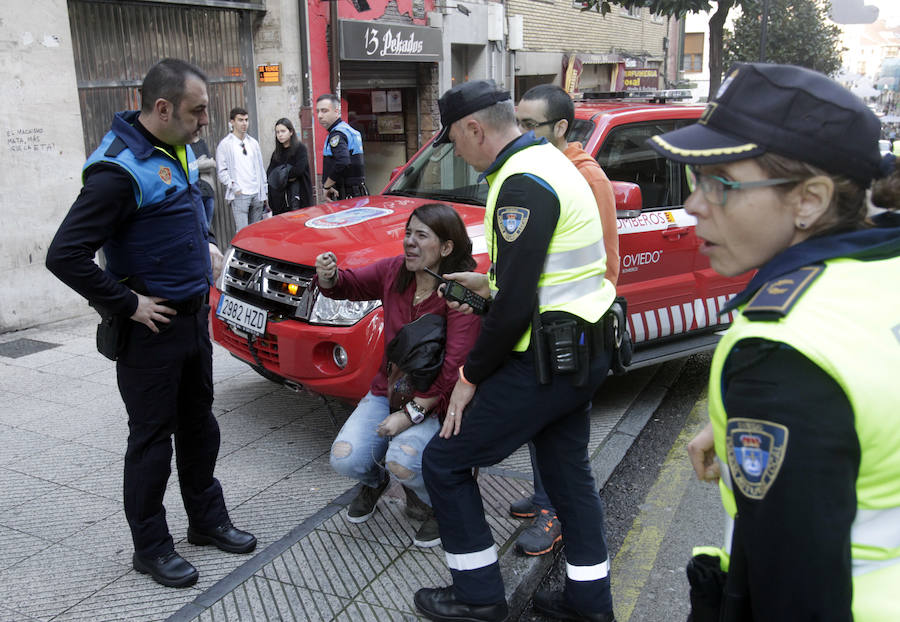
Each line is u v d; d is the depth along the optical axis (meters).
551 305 2.28
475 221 4.15
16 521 3.30
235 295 4.14
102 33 7.06
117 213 2.46
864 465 1.04
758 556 1.06
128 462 2.77
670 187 4.80
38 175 6.12
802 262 1.12
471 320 2.70
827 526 1.00
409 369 2.68
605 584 2.58
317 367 3.66
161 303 2.62
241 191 7.99
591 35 17.41
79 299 6.58
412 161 5.20
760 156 1.11
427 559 3.00
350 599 2.75
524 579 2.90
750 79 1.13
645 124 4.73
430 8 11.72
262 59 8.97
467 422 2.38
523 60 14.49
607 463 4.02
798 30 12.96
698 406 4.98
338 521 3.29
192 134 2.55
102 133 7.16
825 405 1.01
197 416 2.94
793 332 1.04
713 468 1.49
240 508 3.44
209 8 8.19
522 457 3.99
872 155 1.09
